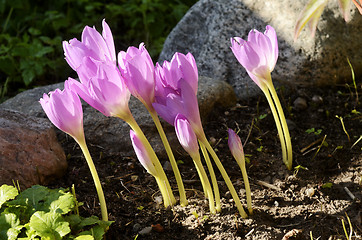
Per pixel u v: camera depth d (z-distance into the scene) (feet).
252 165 10.15
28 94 12.46
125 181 9.96
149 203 9.20
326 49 11.76
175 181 9.92
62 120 7.30
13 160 9.17
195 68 7.80
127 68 7.40
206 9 13.33
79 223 7.74
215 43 12.91
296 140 10.80
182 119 7.57
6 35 16.96
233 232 8.13
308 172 9.76
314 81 12.01
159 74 7.81
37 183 9.41
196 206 8.82
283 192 9.25
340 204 8.70
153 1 19.07
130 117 7.71
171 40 13.99
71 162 10.53
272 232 8.08
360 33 12.14
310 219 8.39
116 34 18.95
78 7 19.44
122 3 20.11
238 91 12.64
